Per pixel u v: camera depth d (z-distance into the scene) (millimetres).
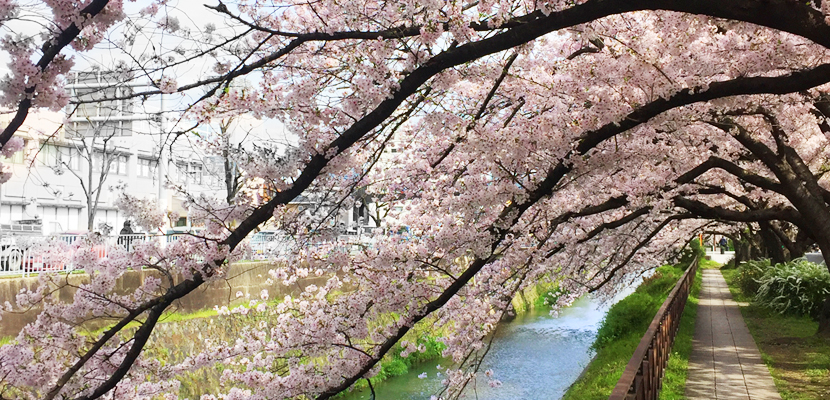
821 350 11023
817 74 3805
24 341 3252
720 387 8508
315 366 5133
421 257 4828
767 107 6145
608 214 8930
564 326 21812
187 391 11961
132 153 29172
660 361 8539
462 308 6793
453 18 3275
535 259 7016
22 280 10711
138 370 3904
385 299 4789
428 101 4316
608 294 12984
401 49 3541
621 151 4707
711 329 14000
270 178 3273
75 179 26891
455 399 6691
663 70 4137
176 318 13172
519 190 4469
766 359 10414
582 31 4199
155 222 3221
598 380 10867
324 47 4129
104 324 11203
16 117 2598
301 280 17359
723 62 4559
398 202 6242
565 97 4648
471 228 4746
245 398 4988
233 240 3244
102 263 3195
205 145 3510
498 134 4230
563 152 4246
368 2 3758
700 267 36438
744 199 8234
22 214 24875
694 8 3270
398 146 6316
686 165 7133
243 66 3279
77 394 3699
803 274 15617
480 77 3699
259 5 3785
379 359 4910
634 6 3217
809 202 7168
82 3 2729
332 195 4562
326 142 3428
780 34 4340
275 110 3334
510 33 3305
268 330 14352
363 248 4980
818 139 9828
